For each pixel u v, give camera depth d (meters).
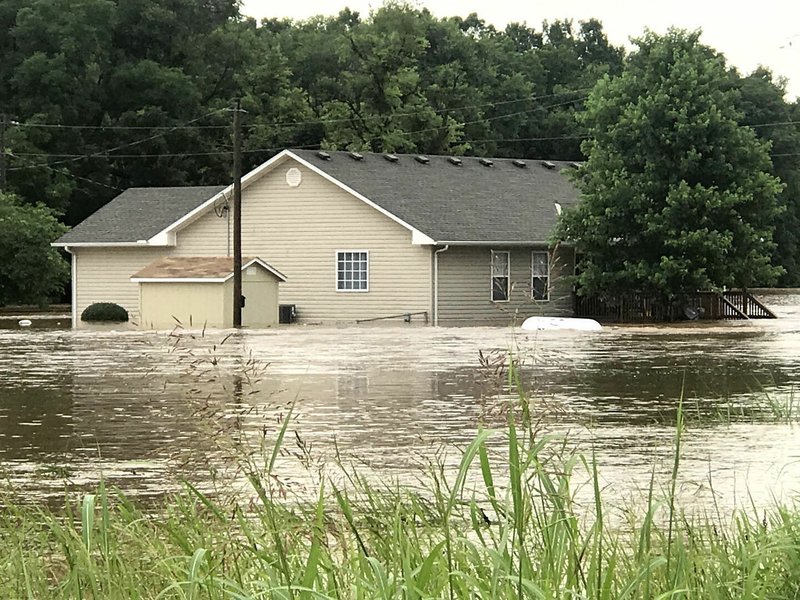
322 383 22.09
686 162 43.91
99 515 10.38
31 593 6.80
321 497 6.91
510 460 6.11
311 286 45.62
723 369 24.69
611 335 36.31
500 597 5.84
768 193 44.97
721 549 7.30
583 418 17.05
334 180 44.69
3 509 10.79
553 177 54.00
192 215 47.34
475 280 44.62
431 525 8.07
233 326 41.84
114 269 49.09
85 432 16.28
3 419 17.72
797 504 10.40
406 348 30.77
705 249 43.53
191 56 78.69
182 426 16.70
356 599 5.92
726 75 46.22
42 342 34.91
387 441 14.84
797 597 6.59
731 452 13.85
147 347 32.31
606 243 44.31
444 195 46.81
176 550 7.68
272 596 5.83
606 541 7.87
